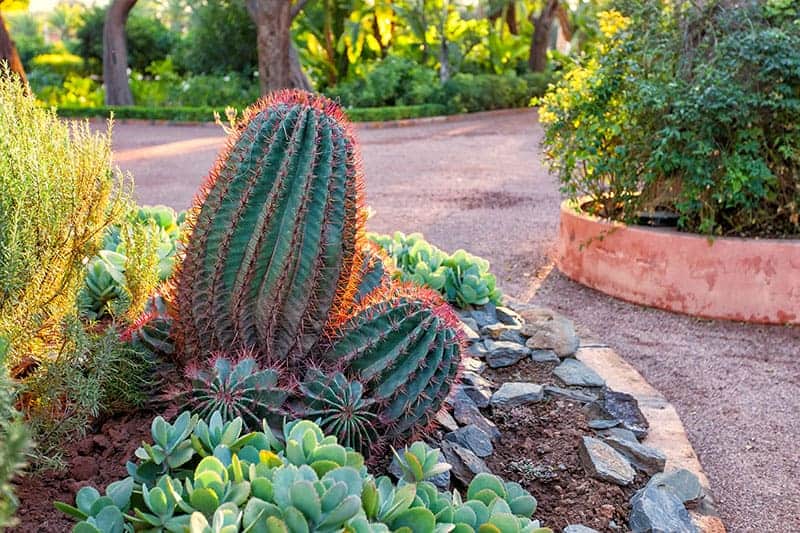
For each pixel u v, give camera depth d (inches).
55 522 87.9
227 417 96.6
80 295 115.0
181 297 105.2
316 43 959.0
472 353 160.4
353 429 99.3
